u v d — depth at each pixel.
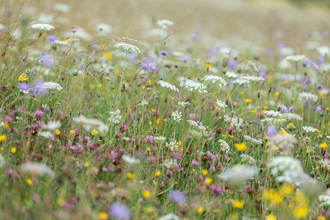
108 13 9.77
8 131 2.80
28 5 7.59
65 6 7.91
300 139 3.74
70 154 2.93
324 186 3.23
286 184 2.98
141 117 3.67
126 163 2.94
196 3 18.36
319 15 21.53
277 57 9.37
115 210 2.18
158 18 12.37
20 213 2.15
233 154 3.49
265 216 2.54
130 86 4.27
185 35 10.85
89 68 4.25
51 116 3.27
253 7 20.72
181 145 3.37
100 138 3.18
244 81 4.22
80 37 6.27
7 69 3.83
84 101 3.99
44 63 3.76
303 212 2.38
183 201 2.79
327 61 7.79
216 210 2.62
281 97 5.29
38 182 2.44
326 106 5.01
